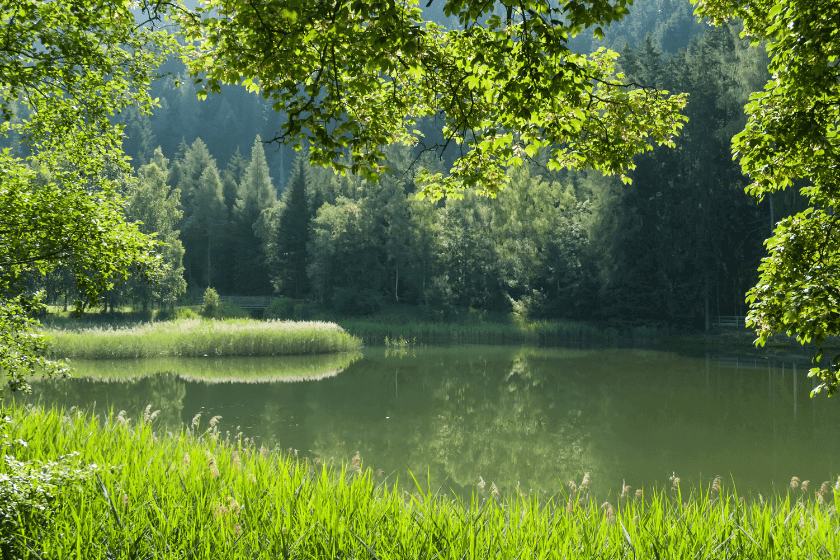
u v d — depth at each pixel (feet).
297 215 216.74
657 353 116.16
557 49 15.07
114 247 19.17
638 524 16.33
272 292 248.93
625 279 153.69
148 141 402.93
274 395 66.18
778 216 123.03
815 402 64.85
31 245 18.56
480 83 18.38
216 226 251.80
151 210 169.48
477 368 92.89
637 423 54.65
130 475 18.69
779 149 19.80
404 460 41.42
